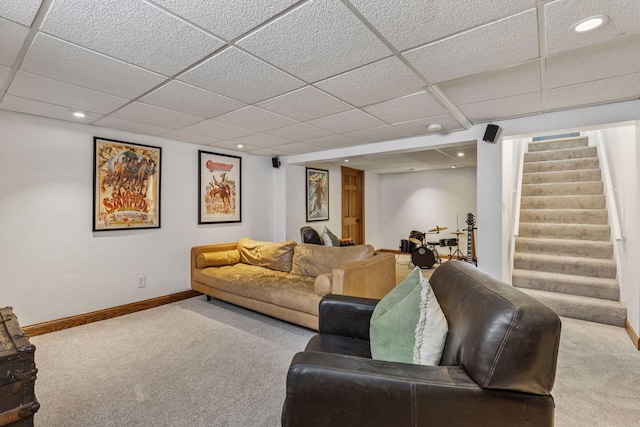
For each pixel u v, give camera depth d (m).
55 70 1.84
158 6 1.26
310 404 1.05
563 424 1.60
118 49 1.61
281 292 2.85
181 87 2.12
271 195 5.07
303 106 2.53
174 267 3.78
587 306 3.01
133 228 3.39
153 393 1.88
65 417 1.66
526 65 1.84
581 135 5.68
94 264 3.10
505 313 0.96
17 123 2.65
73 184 2.96
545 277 3.45
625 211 2.97
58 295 2.87
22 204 2.68
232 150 4.44
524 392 0.95
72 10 1.28
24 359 1.31
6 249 2.61
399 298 1.54
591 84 2.12
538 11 1.33
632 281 2.65
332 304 1.82
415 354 1.21
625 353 2.36
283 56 1.71
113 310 3.21
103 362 2.26
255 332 2.83
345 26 1.43
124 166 3.31
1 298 2.58
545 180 4.67
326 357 1.12
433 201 6.98
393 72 1.92
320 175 5.74
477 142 3.17
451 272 1.61
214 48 1.61
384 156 4.64
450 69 1.88
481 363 0.96
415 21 1.39
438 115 2.76
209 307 3.55
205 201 4.10
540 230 4.09
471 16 1.36
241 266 3.88
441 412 0.97
